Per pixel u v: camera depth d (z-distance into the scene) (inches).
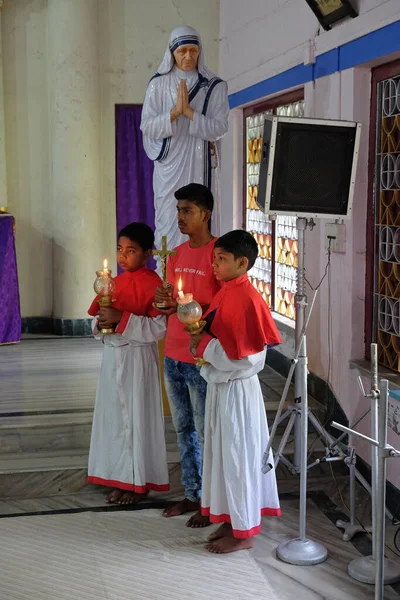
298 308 171.0
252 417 137.5
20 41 286.5
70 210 286.2
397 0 148.5
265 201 153.7
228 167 283.1
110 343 159.3
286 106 231.9
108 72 288.8
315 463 143.3
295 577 133.0
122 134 293.0
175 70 186.5
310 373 204.1
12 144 290.8
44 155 293.1
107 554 141.4
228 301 133.0
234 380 136.4
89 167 286.5
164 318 155.4
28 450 182.7
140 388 158.2
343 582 131.4
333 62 182.4
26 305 299.0
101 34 286.7
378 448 109.6
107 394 161.2
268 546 145.2
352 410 178.4
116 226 296.4
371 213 175.2
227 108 187.3
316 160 152.4
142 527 153.0
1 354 260.8
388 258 169.5
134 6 287.4
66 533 150.3
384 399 107.9
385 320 171.9
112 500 164.1
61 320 292.2
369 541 147.0
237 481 136.3
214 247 135.0
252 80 249.3
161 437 161.8
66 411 192.2
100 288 147.9
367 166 174.4
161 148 184.9
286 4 215.6
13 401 201.5
